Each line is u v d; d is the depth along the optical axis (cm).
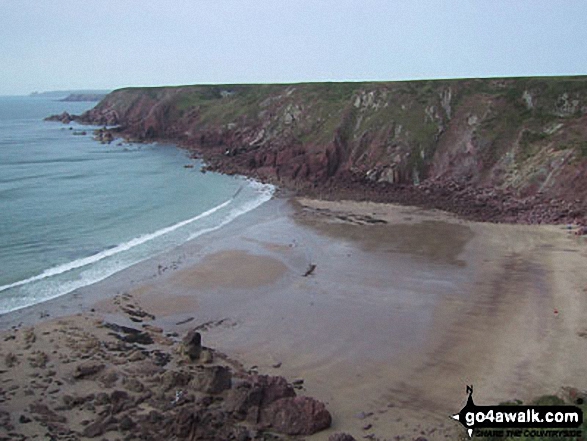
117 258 4478
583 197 5775
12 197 6719
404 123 7975
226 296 3703
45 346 2875
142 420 2208
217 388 2436
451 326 3188
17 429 2136
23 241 4897
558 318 3200
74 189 7325
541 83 7706
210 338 3083
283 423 2186
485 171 6981
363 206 6431
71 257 4491
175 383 2498
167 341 2988
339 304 3556
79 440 2080
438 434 2128
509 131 7269
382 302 3578
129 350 2864
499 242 4866
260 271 4191
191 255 4575
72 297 3634
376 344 2988
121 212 6081
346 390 2519
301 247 4816
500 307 3434
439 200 6494
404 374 2659
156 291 3775
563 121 7075
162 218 5875
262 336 3106
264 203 6625
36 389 2444
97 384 2503
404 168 7319
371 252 4662
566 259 4272
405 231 5334
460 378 2594
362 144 8000
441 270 4169
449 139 7544
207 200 6781
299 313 3425
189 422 2125
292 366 2755
